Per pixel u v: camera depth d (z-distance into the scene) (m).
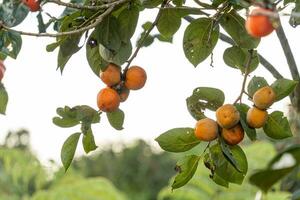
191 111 2.22
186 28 2.31
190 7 2.21
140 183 13.62
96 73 2.28
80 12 2.14
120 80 2.20
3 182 6.78
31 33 1.98
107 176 13.45
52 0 2.00
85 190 5.76
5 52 2.03
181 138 2.21
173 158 13.80
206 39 2.32
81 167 13.34
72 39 2.15
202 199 5.34
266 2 1.75
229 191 5.24
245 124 2.12
